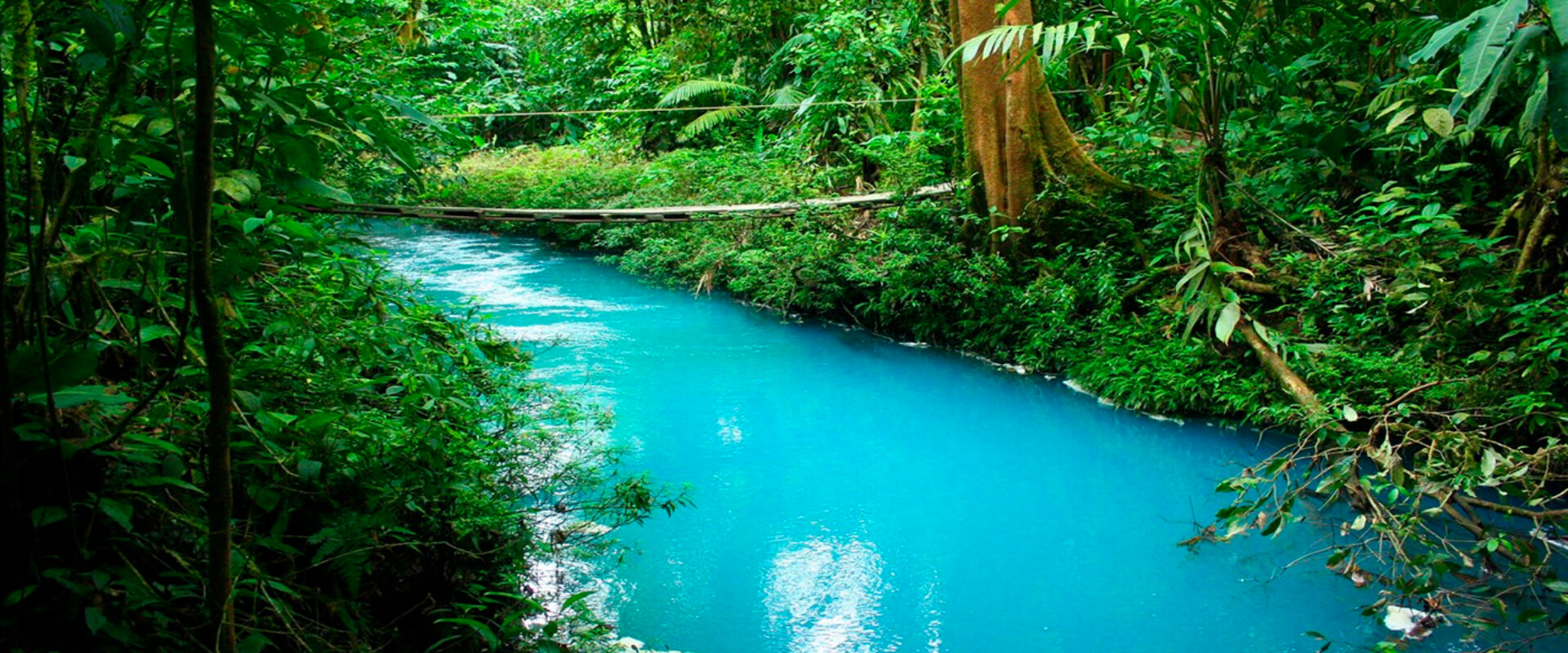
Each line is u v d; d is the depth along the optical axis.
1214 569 4.30
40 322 1.82
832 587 4.14
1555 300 5.00
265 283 3.12
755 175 11.16
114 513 1.95
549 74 19.92
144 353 2.28
